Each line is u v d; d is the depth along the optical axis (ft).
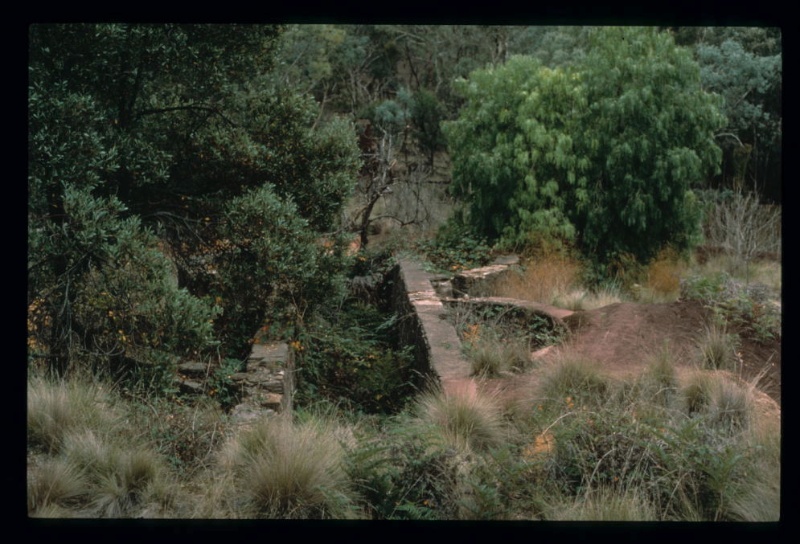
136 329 24.59
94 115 24.95
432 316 31.07
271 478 16.78
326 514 16.46
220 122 31.22
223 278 29.48
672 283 42.37
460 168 49.06
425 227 52.39
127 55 27.12
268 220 29.12
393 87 88.38
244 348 29.63
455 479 17.04
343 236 32.60
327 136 32.73
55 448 18.40
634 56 46.93
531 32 85.05
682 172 45.60
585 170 46.83
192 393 24.72
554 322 29.96
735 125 65.00
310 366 30.50
